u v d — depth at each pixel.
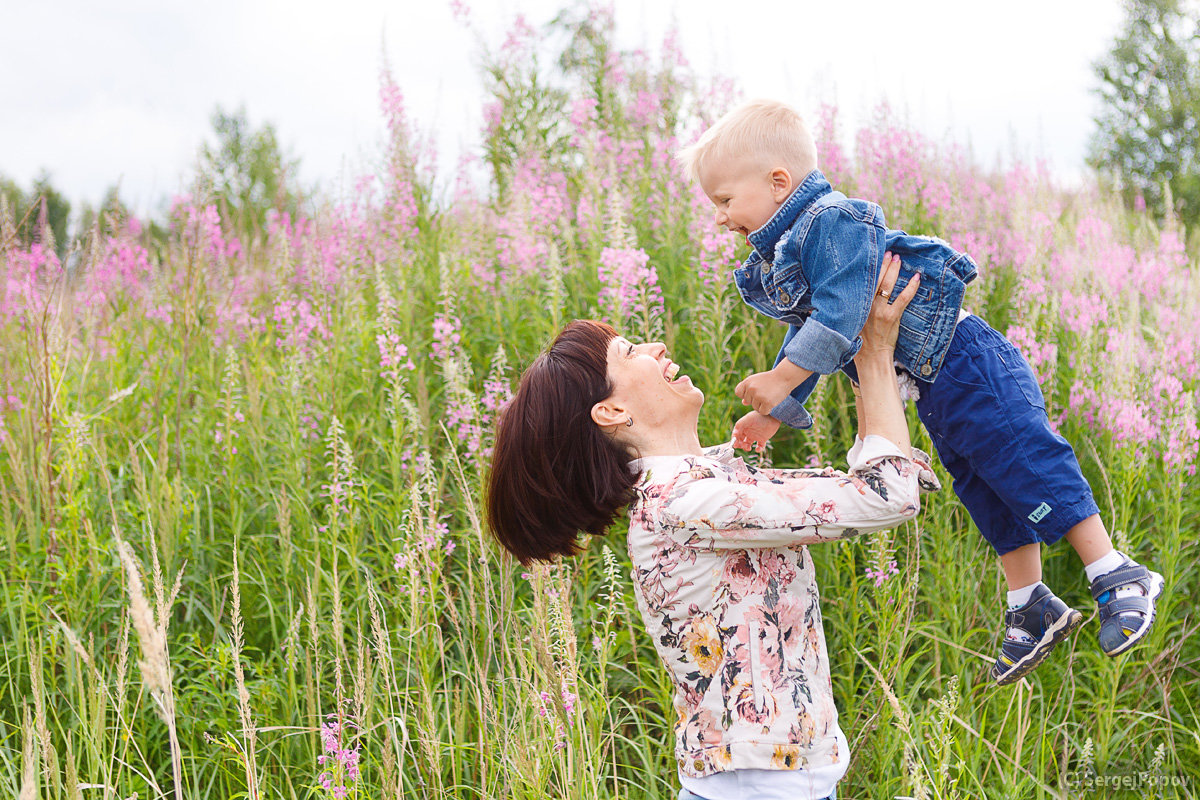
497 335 5.07
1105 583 2.45
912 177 6.35
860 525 2.00
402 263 5.94
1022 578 2.72
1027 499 2.51
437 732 3.31
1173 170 12.34
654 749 3.69
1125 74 13.38
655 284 5.18
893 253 2.51
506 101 7.45
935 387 2.59
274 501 4.38
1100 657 3.70
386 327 4.57
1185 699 3.82
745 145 2.54
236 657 2.67
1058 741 3.71
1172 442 4.03
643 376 2.24
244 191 7.90
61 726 3.30
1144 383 4.50
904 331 2.53
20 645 3.62
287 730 3.42
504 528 2.40
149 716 3.50
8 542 4.03
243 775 3.34
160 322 5.98
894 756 3.42
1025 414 2.52
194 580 3.98
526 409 2.28
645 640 3.88
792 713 2.01
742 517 2.00
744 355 4.91
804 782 1.99
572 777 2.78
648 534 2.12
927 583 4.08
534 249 5.43
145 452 4.40
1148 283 5.81
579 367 2.25
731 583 2.06
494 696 3.46
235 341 5.85
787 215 2.48
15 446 4.28
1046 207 6.46
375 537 4.29
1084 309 4.93
